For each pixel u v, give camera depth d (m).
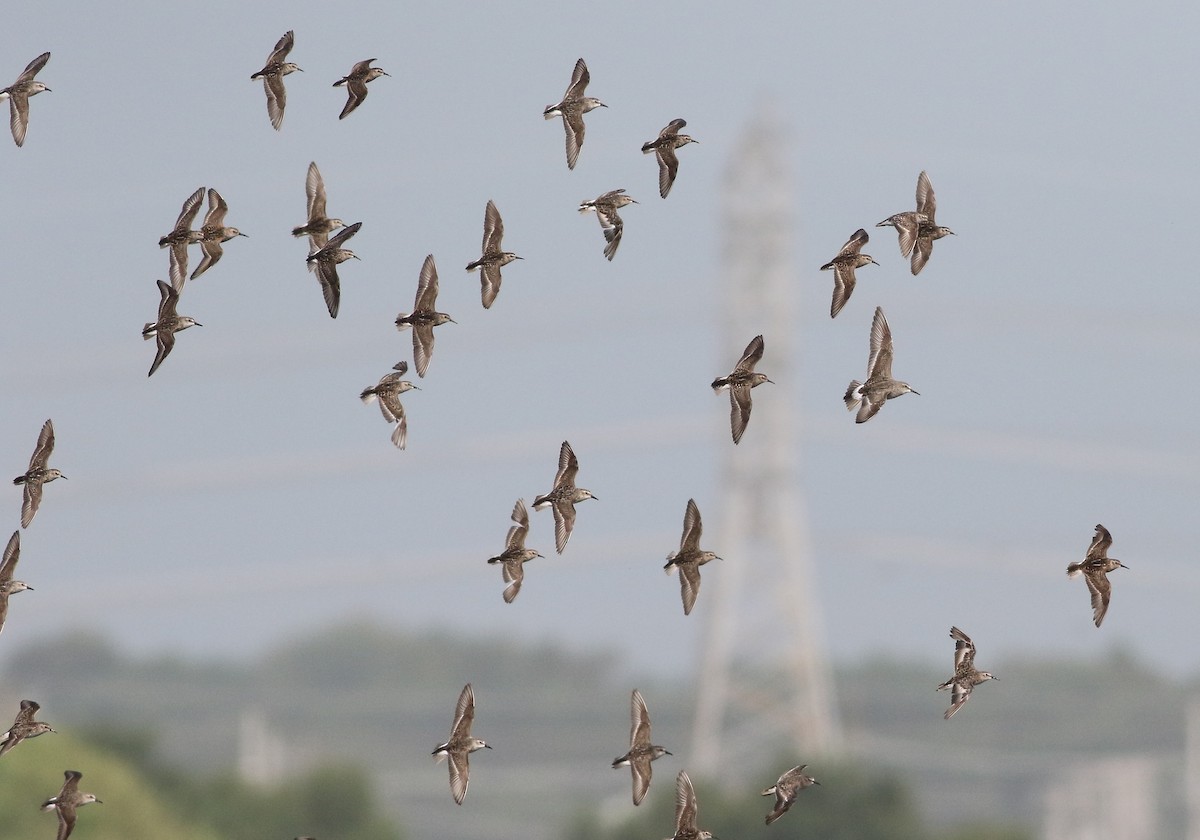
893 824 75.31
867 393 30.86
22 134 32.25
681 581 30.20
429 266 32.38
